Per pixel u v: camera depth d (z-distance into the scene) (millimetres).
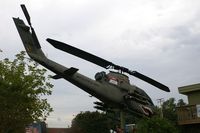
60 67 23172
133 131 26500
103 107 24938
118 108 24734
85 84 23406
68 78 23203
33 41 23672
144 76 23531
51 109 25547
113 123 29156
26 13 23578
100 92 23750
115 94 24141
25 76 24219
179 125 27266
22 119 23828
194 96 30281
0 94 22562
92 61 22391
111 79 24250
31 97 24172
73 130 55844
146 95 25938
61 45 20328
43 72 25016
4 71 23906
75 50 20766
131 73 23938
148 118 24766
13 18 23672
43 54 23578
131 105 24516
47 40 20125
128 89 24453
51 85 25125
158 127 23609
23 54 25156
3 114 23062
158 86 24062
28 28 23688
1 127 23219
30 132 40312
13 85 23281
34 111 24391
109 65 23125
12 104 23094
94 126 52531
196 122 26125
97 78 24328
